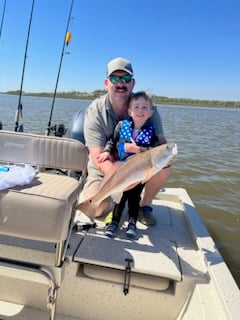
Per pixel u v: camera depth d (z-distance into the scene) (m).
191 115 36.84
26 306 2.05
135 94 2.33
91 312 1.96
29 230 1.44
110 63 2.44
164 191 3.16
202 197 5.37
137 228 2.39
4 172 1.62
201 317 1.62
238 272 3.20
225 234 4.02
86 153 1.91
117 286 1.89
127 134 2.34
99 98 2.58
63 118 15.17
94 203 2.10
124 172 1.95
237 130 18.72
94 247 2.02
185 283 1.84
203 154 9.36
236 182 6.29
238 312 1.49
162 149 1.85
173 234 2.36
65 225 1.46
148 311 1.91
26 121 13.23
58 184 1.64
